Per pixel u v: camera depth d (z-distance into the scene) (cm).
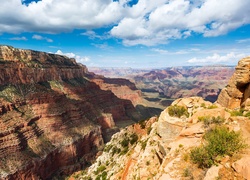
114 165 4775
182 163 1877
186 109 2892
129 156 4097
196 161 1805
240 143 1731
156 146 2770
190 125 2502
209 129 2127
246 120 2142
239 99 3884
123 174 3409
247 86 3709
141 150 3384
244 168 1440
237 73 3831
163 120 2844
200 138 2128
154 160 2655
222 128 1945
